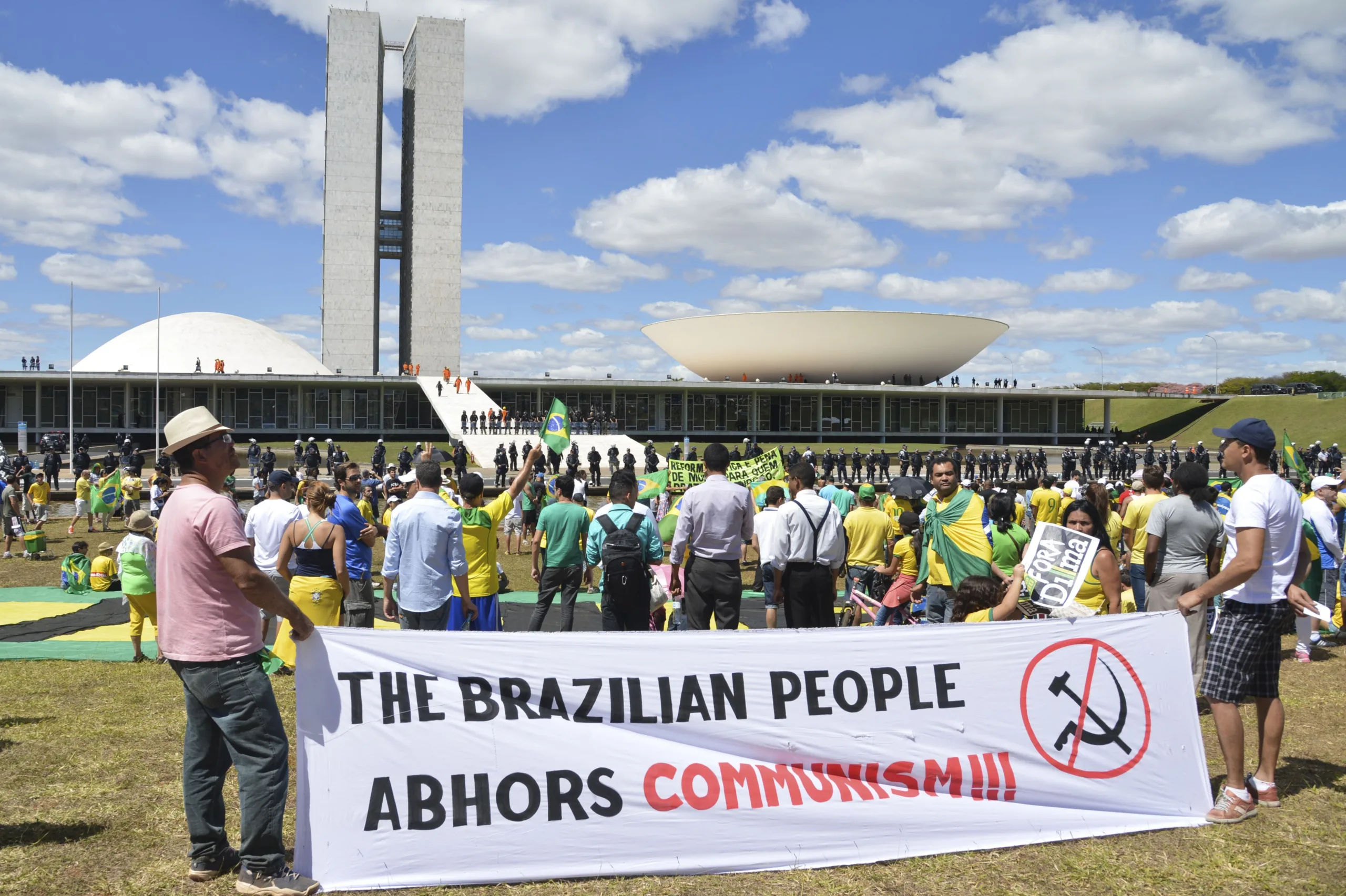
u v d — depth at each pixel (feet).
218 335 292.81
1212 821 16.78
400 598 22.94
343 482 33.09
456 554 22.95
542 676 15.31
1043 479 49.06
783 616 39.47
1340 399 256.93
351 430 228.02
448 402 209.26
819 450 216.13
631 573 24.29
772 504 29.73
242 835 13.88
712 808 15.26
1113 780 16.76
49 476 104.63
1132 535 31.35
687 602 24.68
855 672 16.30
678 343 304.50
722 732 15.69
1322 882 14.40
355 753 14.55
